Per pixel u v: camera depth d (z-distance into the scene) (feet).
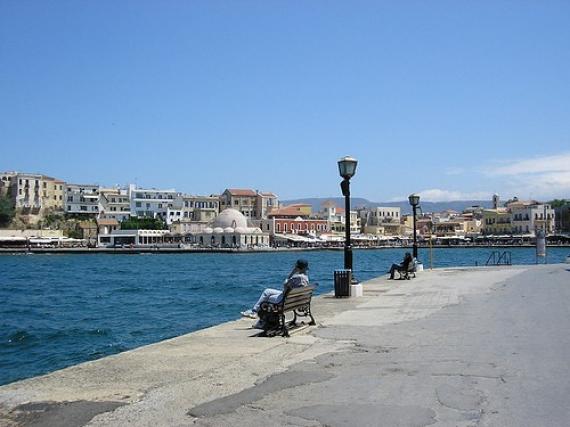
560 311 52.03
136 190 638.94
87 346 73.56
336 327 44.86
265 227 622.95
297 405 24.79
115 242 558.97
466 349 35.65
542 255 154.81
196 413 23.93
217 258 461.78
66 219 599.16
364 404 24.71
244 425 22.41
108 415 23.89
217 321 94.17
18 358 67.67
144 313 106.01
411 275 100.48
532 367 30.66
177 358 34.37
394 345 37.45
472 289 75.36
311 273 233.14
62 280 212.02
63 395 26.86
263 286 173.17
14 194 581.94
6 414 24.20
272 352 35.73
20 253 506.07
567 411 23.35
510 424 21.91
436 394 25.96
